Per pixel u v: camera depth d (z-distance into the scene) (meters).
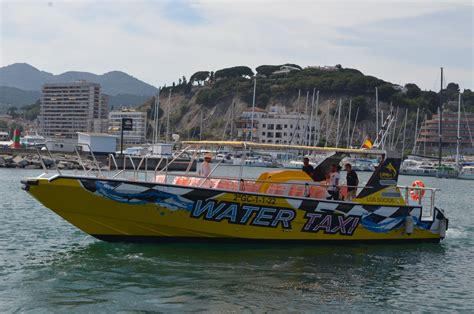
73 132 199.62
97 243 15.15
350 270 13.45
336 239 15.95
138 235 14.45
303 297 10.98
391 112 19.56
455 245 17.94
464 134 135.25
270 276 12.41
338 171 16.27
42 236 16.55
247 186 15.23
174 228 14.33
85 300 10.18
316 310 10.21
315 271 13.12
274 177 15.57
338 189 16.00
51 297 10.30
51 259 13.30
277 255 14.50
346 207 15.83
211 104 184.88
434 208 17.61
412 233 17.17
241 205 14.57
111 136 58.28
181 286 11.25
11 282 11.23
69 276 11.77
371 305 10.72
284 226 15.14
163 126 177.50
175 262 13.16
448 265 14.69
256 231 14.89
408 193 17.36
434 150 135.25
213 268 12.80
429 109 151.88
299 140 109.88
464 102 178.38
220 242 14.88
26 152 72.12
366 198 16.36
